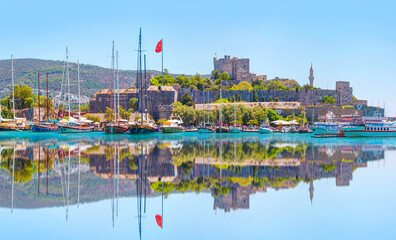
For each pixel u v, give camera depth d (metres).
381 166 53.41
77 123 143.25
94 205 34.09
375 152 71.00
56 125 143.12
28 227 29.11
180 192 38.28
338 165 54.22
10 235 27.61
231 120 189.12
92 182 42.16
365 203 34.69
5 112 180.62
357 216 31.30
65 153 66.69
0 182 41.72
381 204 34.31
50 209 33.00
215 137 124.00
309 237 27.05
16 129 143.75
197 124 191.25
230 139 111.81
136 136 122.38
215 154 66.56
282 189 39.53
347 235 27.58
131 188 39.72
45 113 183.38
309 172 48.53
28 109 184.38
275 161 57.91
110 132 133.88
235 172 48.31
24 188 39.41
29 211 32.47
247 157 62.59
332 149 76.88
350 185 41.34
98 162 55.66
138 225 29.41
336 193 38.00
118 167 51.44
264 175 46.47
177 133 147.00
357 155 65.94
